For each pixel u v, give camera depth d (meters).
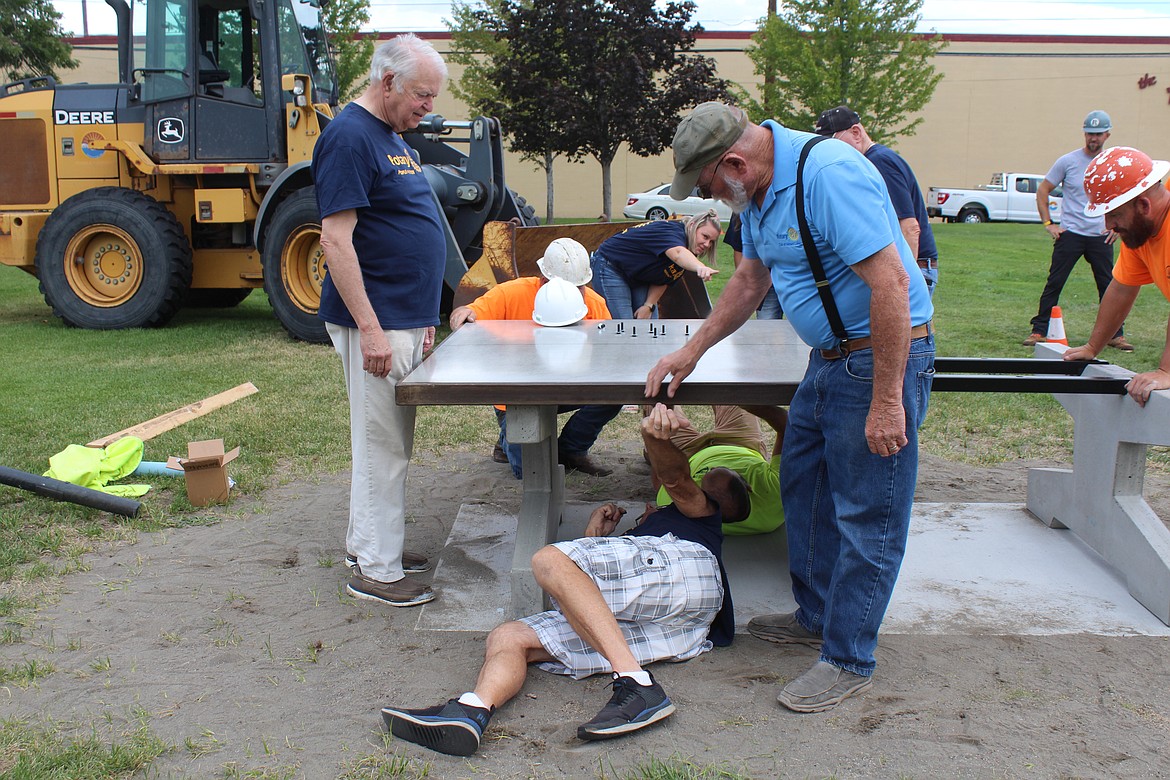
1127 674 2.80
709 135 2.42
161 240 8.69
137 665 2.85
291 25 8.74
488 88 21.67
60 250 8.84
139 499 4.33
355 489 3.31
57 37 22.02
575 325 4.18
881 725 2.52
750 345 3.60
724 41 31.41
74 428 5.37
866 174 2.35
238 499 4.39
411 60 3.02
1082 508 3.66
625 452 5.30
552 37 18.95
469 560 3.69
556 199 32.28
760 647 2.99
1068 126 33.06
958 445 5.31
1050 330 4.71
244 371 7.06
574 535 3.95
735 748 2.41
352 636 3.06
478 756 2.39
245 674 2.81
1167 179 3.59
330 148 2.97
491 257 7.02
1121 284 3.47
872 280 2.31
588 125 19.31
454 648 2.99
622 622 2.84
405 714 2.43
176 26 8.57
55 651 2.92
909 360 2.52
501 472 4.89
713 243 5.63
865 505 2.56
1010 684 2.74
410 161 3.21
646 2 18.70
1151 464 4.89
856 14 20.45
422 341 3.30
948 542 3.81
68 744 2.42
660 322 4.28
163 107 8.71
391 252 3.12
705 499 3.00
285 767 2.33
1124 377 3.29
